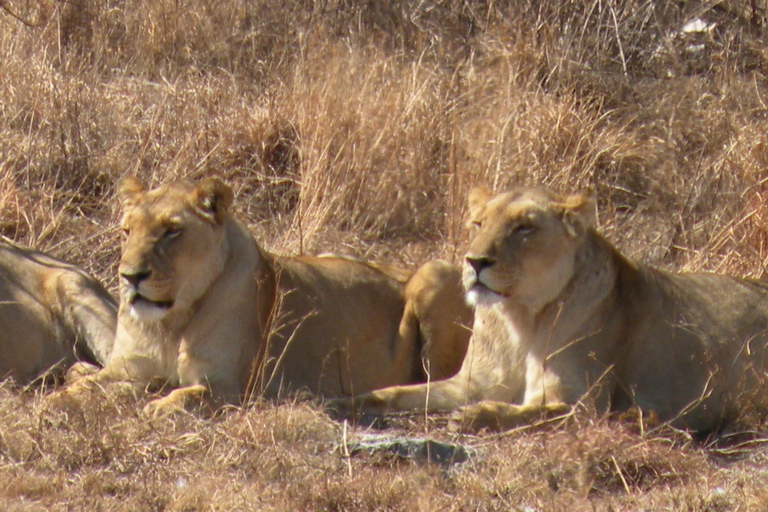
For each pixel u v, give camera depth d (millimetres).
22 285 10422
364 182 14188
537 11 17531
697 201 13898
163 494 7527
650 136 15625
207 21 18312
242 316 9500
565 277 9117
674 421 9500
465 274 9062
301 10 19188
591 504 7645
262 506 7441
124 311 9562
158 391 9430
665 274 9953
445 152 14711
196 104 15391
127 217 9211
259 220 13977
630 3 18203
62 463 8062
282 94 15461
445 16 18547
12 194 13188
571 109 14945
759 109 15172
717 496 7926
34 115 14914
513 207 9047
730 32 17609
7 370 10148
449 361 10680
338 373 10242
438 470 7953
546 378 9164
